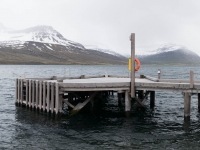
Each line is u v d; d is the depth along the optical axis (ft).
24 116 78.89
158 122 73.46
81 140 57.52
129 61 78.18
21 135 61.00
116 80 94.63
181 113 85.61
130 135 61.16
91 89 75.05
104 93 120.78
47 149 52.42
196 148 52.95
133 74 76.95
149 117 79.41
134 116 80.69
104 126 68.90
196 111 88.48
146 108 92.22
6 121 73.51
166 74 336.90
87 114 82.58
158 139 58.34
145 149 52.21
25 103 88.63
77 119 75.97
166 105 100.94
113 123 72.08
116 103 104.99
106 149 52.21
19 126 68.49
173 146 54.03
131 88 77.30
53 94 75.66
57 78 102.12
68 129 65.87
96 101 104.99
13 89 156.66
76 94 86.94
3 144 55.26
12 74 319.88
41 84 80.12
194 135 61.46
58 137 59.57
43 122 72.28
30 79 89.66
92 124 70.85
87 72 387.55
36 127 67.56
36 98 82.02
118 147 53.31
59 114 75.51
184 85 70.64
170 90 72.69
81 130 65.10
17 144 55.26
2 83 194.39
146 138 59.00
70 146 53.93
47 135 60.95
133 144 55.11
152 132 63.67
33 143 55.83
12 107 93.25
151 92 94.89
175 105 101.14
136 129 66.28
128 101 78.74
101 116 80.33
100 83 75.36
